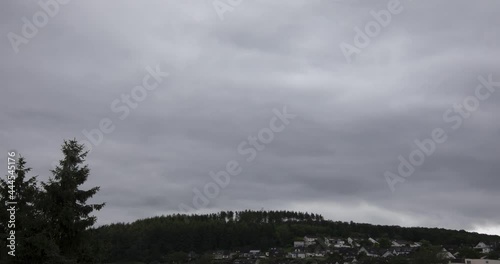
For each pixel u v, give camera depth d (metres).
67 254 27.17
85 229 28.09
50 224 26.70
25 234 25.69
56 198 27.39
